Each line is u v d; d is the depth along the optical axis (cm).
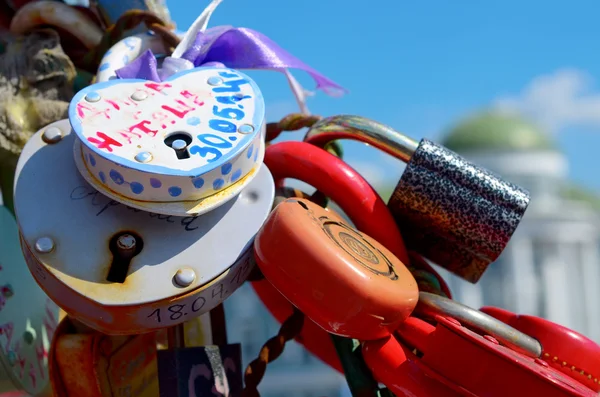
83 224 41
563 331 45
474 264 48
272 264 40
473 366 40
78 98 41
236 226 42
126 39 49
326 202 47
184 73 43
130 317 40
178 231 41
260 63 49
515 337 43
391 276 41
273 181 44
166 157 40
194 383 44
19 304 49
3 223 50
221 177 40
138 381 46
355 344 45
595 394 41
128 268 40
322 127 48
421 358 42
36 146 43
